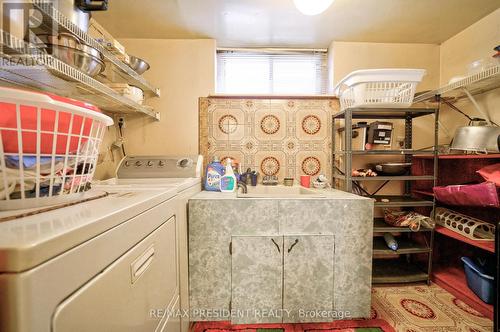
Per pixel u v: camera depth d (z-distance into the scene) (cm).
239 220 125
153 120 188
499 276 104
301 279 126
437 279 164
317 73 208
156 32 178
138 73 150
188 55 188
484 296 133
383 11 153
